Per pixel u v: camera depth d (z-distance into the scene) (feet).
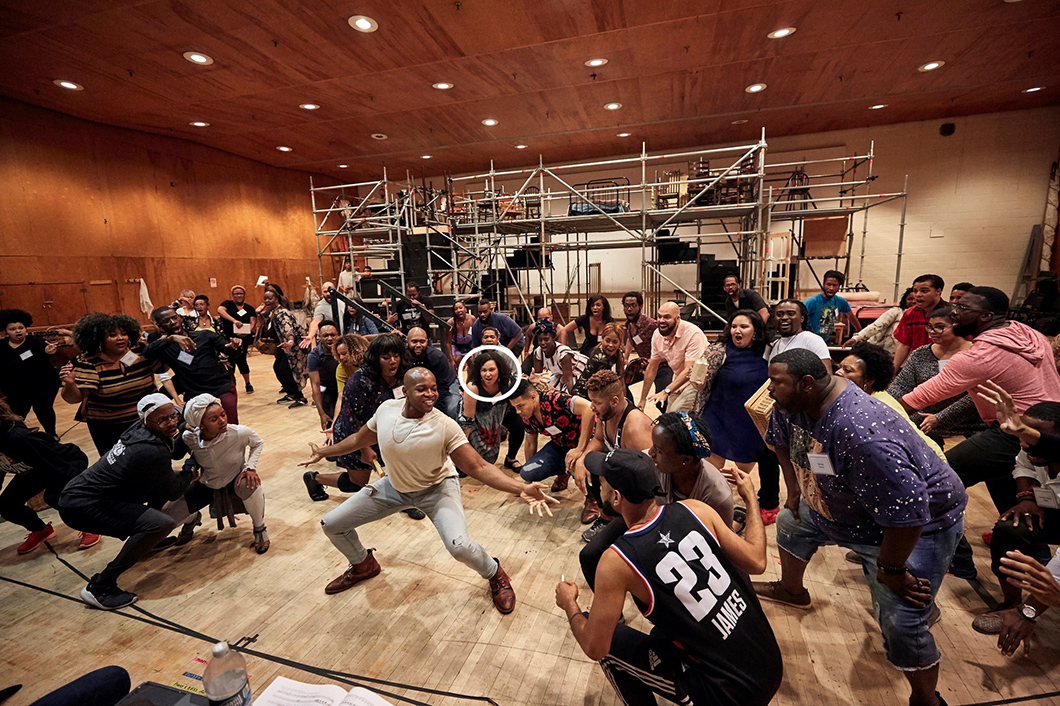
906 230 34.40
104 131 28.89
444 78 23.00
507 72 22.52
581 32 18.83
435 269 28.22
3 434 8.94
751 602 4.59
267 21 17.12
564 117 29.66
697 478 6.23
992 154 31.99
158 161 31.73
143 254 30.99
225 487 9.35
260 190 38.93
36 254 26.05
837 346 20.43
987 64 23.15
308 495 12.18
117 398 11.18
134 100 24.82
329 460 14.42
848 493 5.22
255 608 7.86
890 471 4.53
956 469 7.90
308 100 25.34
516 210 30.32
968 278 33.55
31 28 17.17
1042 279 28.07
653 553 4.26
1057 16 18.43
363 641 7.05
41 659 6.86
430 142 34.45
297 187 42.11
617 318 41.16
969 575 7.68
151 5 15.83
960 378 7.39
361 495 7.97
